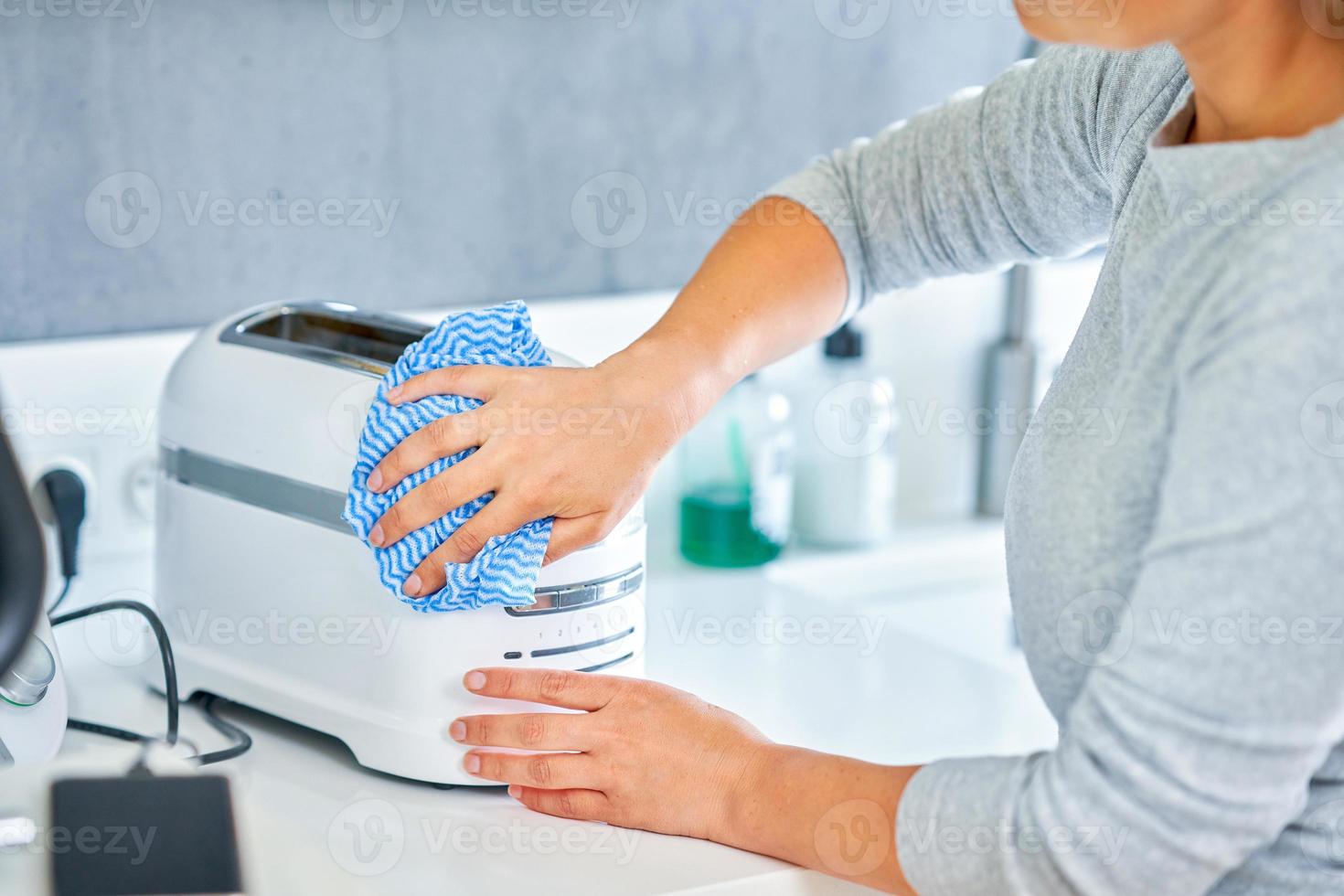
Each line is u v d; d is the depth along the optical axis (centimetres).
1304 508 59
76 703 103
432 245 134
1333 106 68
